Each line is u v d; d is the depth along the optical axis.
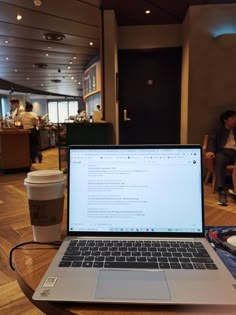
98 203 0.85
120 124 5.25
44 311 0.55
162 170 0.86
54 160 7.16
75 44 6.62
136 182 0.86
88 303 0.54
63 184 0.84
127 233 0.82
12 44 6.56
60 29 5.55
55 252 0.78
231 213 1.11
